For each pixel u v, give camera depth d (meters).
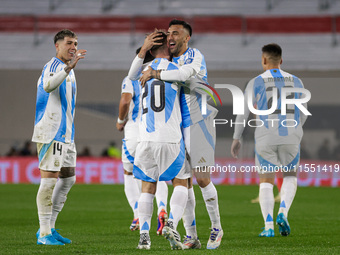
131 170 28.31
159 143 19.03
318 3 105.19
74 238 23.58
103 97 83.88
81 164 68.88
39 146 21.61
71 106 22.27
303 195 52.06
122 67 86.06
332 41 98.50
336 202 44.69
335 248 20.09
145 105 19.45
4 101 85.25
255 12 104.06
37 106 21.80
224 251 18.73
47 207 21.44
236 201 44.81
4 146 81.56
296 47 97.12
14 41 99.56
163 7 105.94
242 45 98.12
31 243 21.50
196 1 106.31
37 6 106.69
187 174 19.92
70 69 20.77
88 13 105.81
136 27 101.38
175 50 20.98
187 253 17.91
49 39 100.62
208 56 95.00
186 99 20.55
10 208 38.59
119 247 20.25
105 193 52.59
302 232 26.05
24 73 85.69
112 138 83.81
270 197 24.56
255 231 26.47
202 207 39.62
